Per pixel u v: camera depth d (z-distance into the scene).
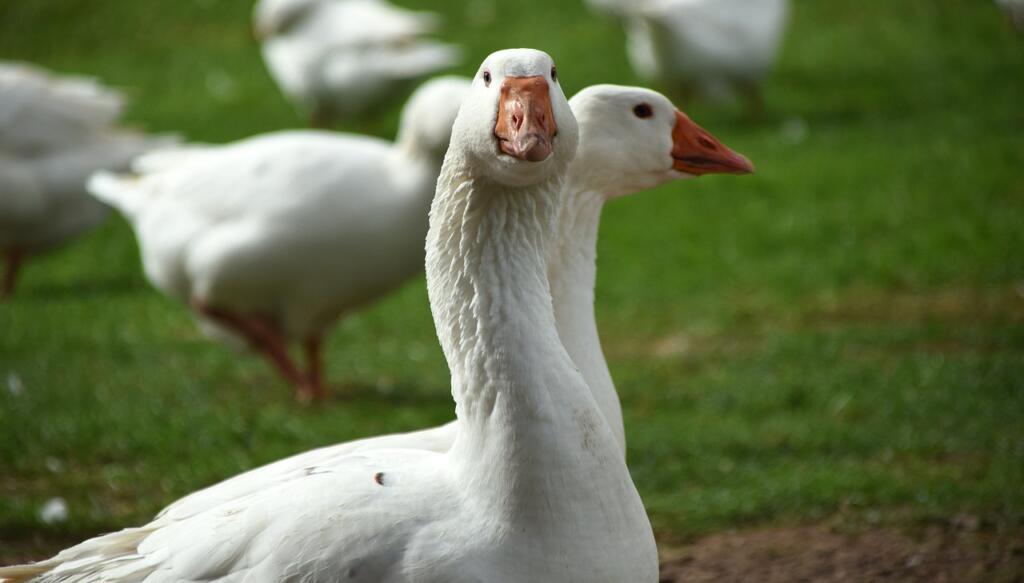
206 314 11.16
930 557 7.65
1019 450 9.33
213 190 10.84
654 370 11.92
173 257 10.98
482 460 4.65
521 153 4.34
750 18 21.08
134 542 5.13
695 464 9.51
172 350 12.91
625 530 4.73
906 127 20.23
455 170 4.77
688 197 17.67
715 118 21.97
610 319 13.65
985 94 22.02
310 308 10.98
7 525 8.29
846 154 18.94
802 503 8.58
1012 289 13.48
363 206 10.61
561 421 4.62
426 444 5.75
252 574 4.62
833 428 10.07
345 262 10.74
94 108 14.83
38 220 14.46
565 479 4.59
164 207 11.07
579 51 25.80
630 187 6.46
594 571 4.62
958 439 9.64
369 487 4.76
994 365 11.13
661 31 21.09
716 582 7.47
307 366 11.50
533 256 4.82
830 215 16.33
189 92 24.67
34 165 14.30
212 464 9.55
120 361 12.48
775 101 22.72
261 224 10.58
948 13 27.83
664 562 7.84
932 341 12.20
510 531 4.57
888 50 25.62
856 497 8.59
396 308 14.40
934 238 15.07
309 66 20.78
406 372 12.26
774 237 15.78
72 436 10.07
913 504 8.48
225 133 21.59
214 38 28.81
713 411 10.80
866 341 12.29
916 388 10.80
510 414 4.61
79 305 14.49
